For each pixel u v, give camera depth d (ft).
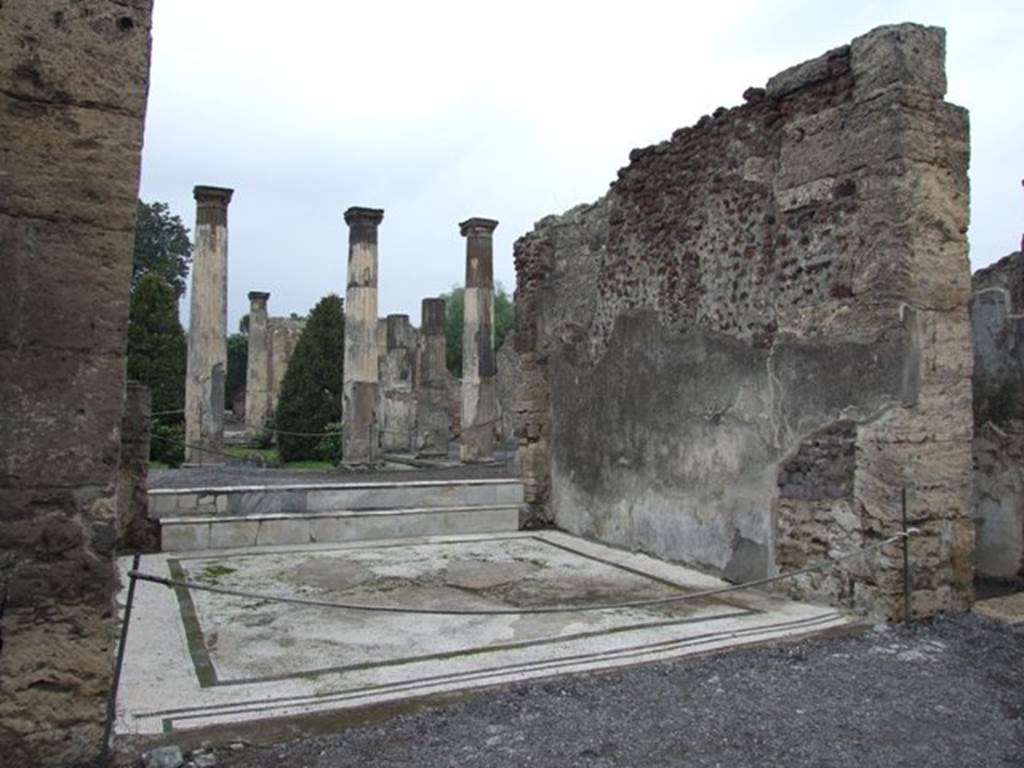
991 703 14.21
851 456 19.48
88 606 11.64
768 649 16.79
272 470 53.42
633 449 27.53
